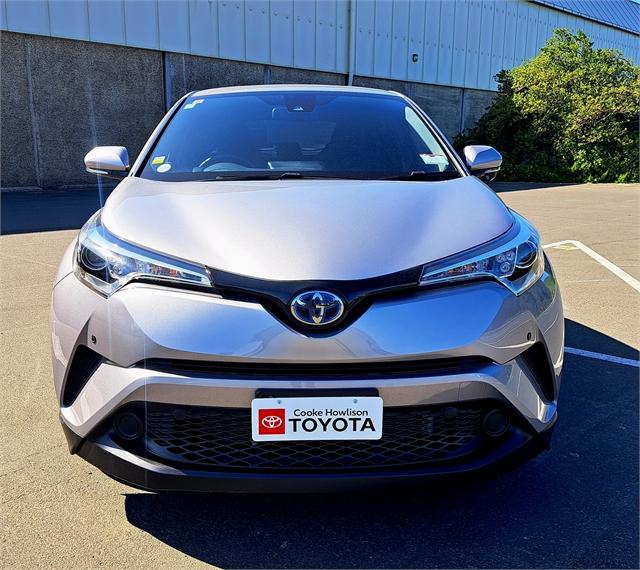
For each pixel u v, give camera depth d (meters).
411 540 2.04
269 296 1.83
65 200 11.22
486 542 2.03
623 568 1.91
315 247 1.94
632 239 7.90
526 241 2.18
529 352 2.03
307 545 2.01
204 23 14.52
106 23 13.13
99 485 2.33
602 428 2.78
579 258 6.65
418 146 3.02
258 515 2.16
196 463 1.88
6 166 12.43
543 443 2.04
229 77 15.23
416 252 1.97
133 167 2.84
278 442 1.85
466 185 2.60
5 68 12.09
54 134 12.93
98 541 2.02
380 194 2.39
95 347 1.92
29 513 2.16
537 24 24.72
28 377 3.33
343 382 1.80
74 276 2.09
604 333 4.12
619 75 18.48
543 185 16.80
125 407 1.87
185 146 2.92
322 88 3.53
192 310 1.84
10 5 11.91
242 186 2.48
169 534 2.06
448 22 20.77
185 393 1.81
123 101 13.73
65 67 12.82
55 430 2.75
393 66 19.20
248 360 1.79
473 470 1.90
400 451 1.89
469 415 1.93
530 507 2.21
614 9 29.62
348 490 1.85
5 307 4.60
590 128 17.52
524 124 18.77
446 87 21.47
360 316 1.83
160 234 2.04
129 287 1.92
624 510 2.19
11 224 8.43
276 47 15.94
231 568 1.91
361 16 17.78
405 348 1.81
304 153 2.88
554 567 1.91
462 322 1.87
